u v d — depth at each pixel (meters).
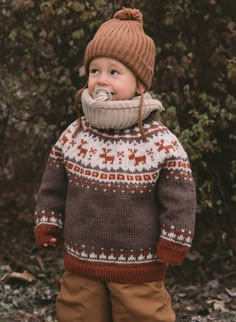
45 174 3.25
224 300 4.77
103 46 3.06
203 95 4.91
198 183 5.13
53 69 5.16
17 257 5.47
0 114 5.69
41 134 5.66
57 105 5.35
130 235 3.00
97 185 3.01
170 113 4.77
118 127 3.02
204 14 4.91
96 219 3.01
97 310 3.10
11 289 4.79
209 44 4.95
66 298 3.15
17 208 6.09
